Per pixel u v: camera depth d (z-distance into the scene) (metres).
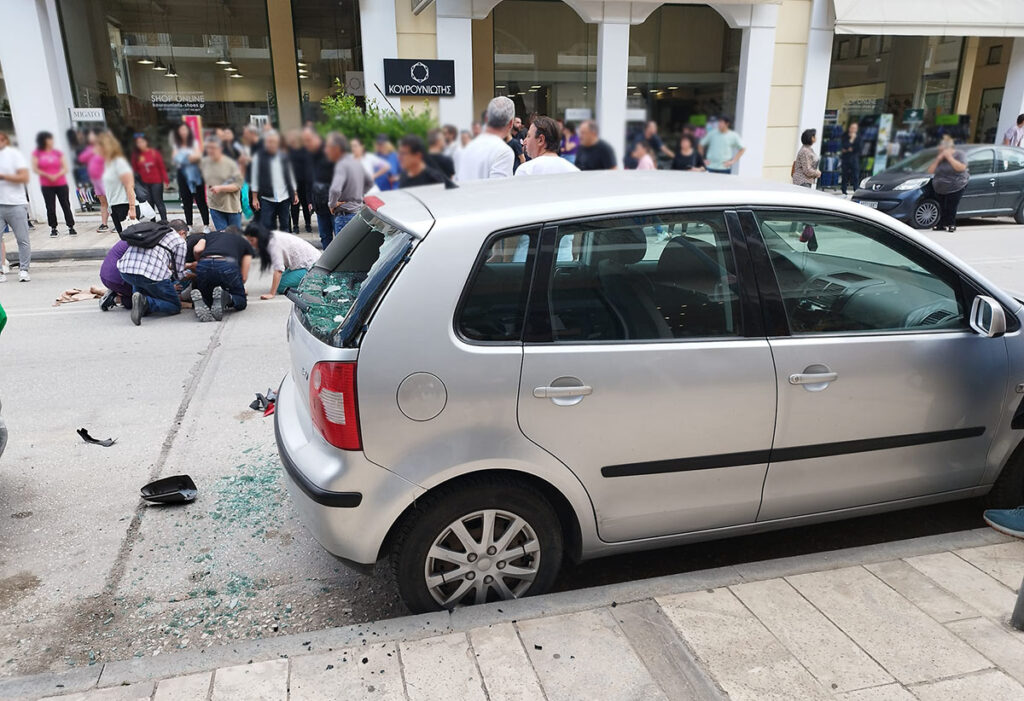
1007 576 2.72
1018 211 13.11
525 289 2.50
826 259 2.82
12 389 5.28
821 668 2.27
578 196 2.69
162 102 14.14
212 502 3.71
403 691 2.20
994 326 2.79
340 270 2.85
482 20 14.99
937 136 17.09
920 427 2.93
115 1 13.39
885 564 2.80
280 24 14.10
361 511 2.44
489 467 2.48
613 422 2.55
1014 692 2.16
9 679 2.29
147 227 7.07
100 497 3.76
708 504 2.77
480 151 5.59
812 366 2.72
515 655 2.34
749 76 13.90
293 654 2.36
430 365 2.39
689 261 2.66
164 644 2.70
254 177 9.91
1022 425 3.09
